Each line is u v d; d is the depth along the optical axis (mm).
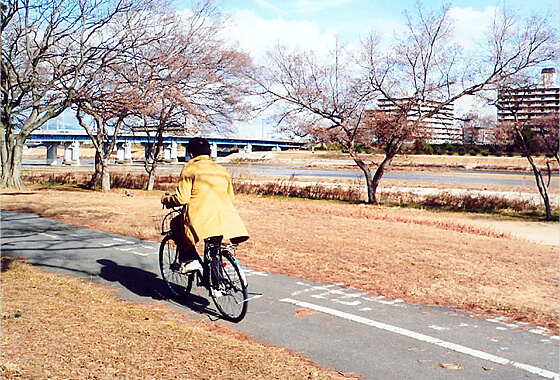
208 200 5789
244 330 5578
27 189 26688
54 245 10289
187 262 6156
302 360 4738
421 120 27312
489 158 83688
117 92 25781
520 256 10688
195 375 4184
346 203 26453
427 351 5117
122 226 12867
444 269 8852
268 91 28312
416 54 26766
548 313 6559
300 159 97375
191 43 28219
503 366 4801
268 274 8211
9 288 6645
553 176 55531
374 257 9656
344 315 6180
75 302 6148
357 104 27500
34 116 27375
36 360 4285
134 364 4328
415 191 32781
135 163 92188
